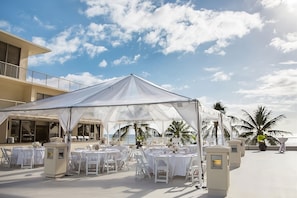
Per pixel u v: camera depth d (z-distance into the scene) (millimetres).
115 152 10719
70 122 9969
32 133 19688
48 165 9172
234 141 12664
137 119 17109
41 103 11406
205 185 7785
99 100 9750
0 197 6516
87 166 9875
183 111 8516
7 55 18828
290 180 8828
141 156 9219
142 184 8070
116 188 7508
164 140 19188
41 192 7023
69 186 7770
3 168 11297
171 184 8070
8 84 18938
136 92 9992
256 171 10836
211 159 6875
